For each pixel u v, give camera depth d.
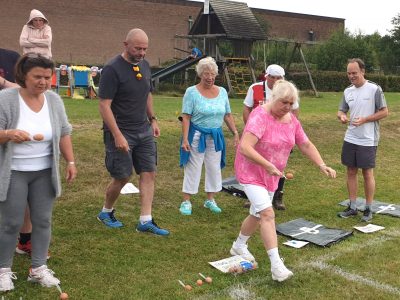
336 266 4.62
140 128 5.25
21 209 3.81
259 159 4.02
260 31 23.12
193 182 6.09
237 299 3.93
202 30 24.12
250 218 4.56
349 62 6.02
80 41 35.06
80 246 4.90
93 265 4.48
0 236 3.84
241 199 6.83
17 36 32.34
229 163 8.70
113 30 36.34
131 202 6.36
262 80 6.40
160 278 4.29
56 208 5.91
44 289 3.96
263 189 4.26
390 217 6.22
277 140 4.19
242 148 4.10
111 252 4.79
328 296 4.01
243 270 4.41
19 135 3.53
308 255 4.88
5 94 3.67
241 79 23.16
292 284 4.21
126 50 5.04
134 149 5.32
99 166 7.54
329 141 10.84
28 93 3.73
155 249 4.93
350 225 5.90
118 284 4.14
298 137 4.43
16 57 4.75
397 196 7.27
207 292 4.05
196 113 5.99
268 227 4.17
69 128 4.05
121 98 5.08
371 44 36.97
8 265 3.96
